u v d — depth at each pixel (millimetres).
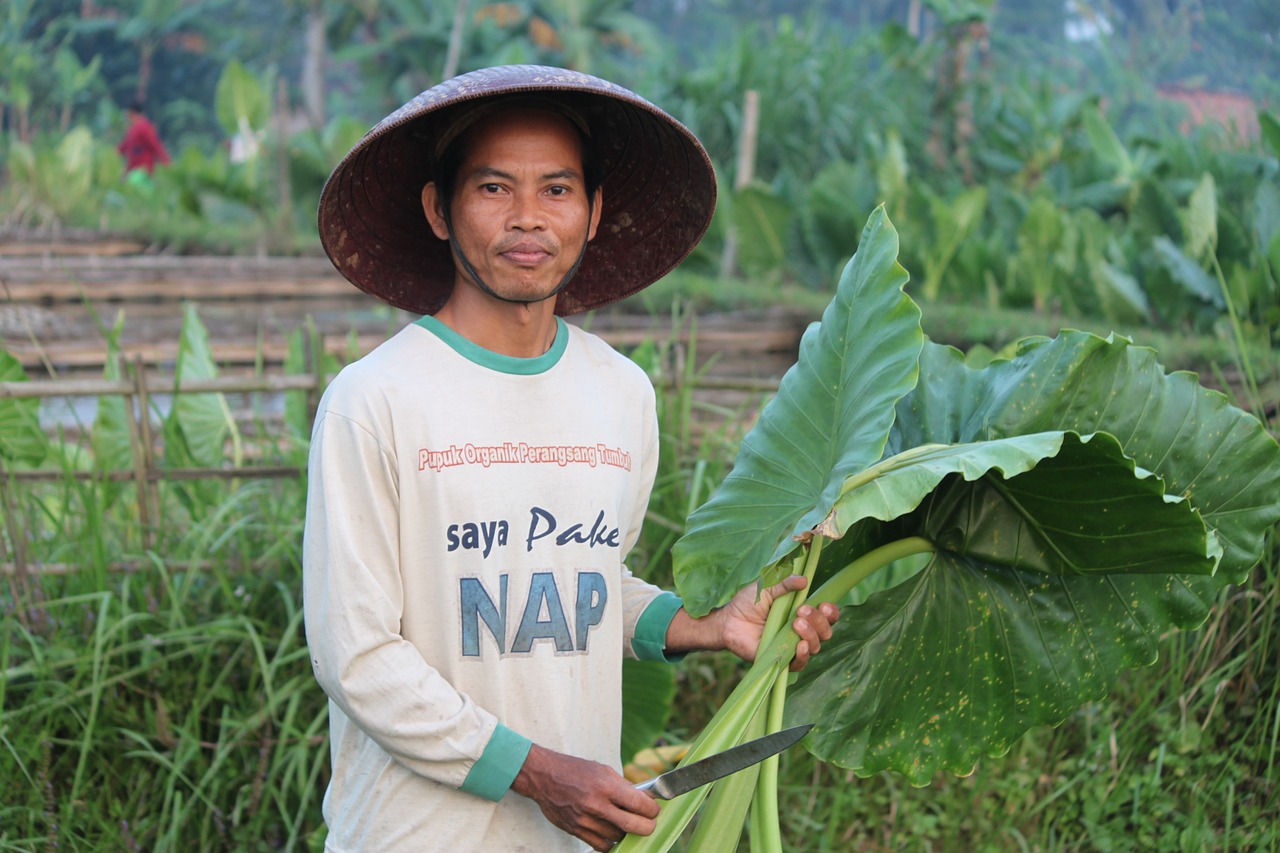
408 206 1865
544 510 1655
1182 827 2857
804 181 10875
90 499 3002
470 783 1594
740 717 1716
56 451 3242
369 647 1584
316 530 1631
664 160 1869
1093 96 10219
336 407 1624
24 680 2881
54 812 2730
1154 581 1905
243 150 12906
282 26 25531
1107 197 8664
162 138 28391
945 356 2012
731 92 11438
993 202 9375
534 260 1621
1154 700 3047
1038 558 1899
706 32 30234
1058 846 2889
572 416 1690
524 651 1644
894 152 8320
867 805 2947
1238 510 1884
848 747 1970
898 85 11422
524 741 1599
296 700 2754
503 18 20094
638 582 1932
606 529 1706
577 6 18078
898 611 1957
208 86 28922
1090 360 1870
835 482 1663
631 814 1589
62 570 3037
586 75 1665
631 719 2740
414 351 1656
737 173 10070
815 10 13008
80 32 26391
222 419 3693
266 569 3078
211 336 7066
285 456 3760
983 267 7547
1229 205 7188
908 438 1974
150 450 3182
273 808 2861
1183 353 5215
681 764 1693
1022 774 2949
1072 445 1679
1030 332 6262
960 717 1973
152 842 2773
